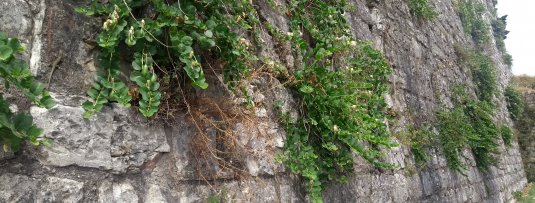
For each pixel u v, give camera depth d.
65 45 2.00
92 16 2.12
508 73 18.58
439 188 6.41
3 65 1.59
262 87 3.13
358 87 3.87
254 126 2.77
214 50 2.60
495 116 11.82
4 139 1.70
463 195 7.46
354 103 3.58
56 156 1.86
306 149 3.31
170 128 2.32
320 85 3.47
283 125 3.28
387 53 5.93
